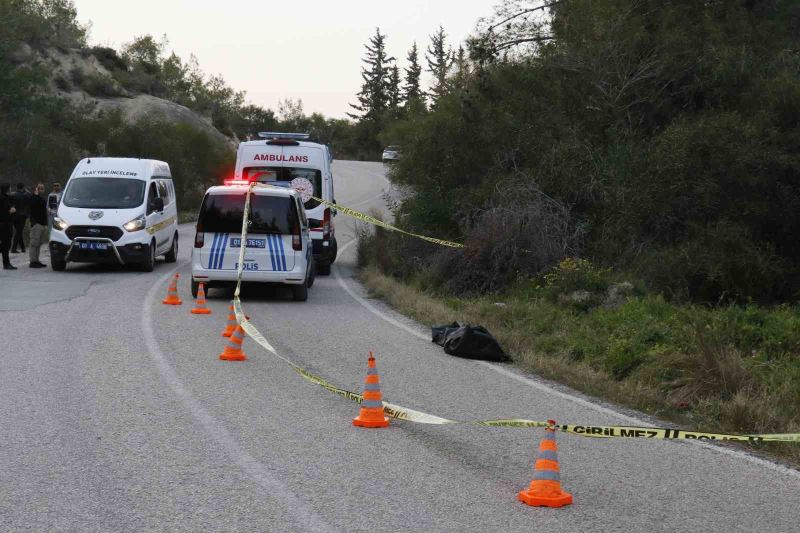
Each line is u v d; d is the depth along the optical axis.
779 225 18.41
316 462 6.79
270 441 7.34
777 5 23.02
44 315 13.79
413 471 6.64
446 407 8.90
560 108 22.56
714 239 17.50
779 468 7.16
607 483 6.57
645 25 22.61
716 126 18.66
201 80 92.56
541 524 5.59
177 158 47.78
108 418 7.88
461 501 5.98
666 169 18.42
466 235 20.02
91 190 21.28
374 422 7.94
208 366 10.43
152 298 16.42
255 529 5.31
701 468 7.09
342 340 12.75
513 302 15.91
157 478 6.25
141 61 86.94
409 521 5.54
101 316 13.95
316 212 21.86
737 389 9.45
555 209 19.95
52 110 44.91
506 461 7.02
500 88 23.72
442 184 23.06
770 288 17.25
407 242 21.36
